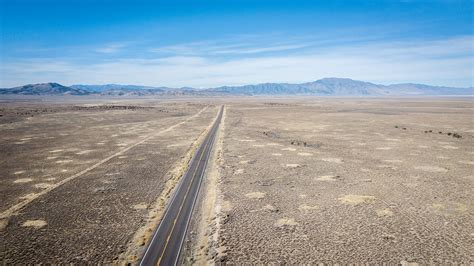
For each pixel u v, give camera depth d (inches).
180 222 900.6
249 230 836.0
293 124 3363.7
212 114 4894.2
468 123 3299.7
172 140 2373.3
